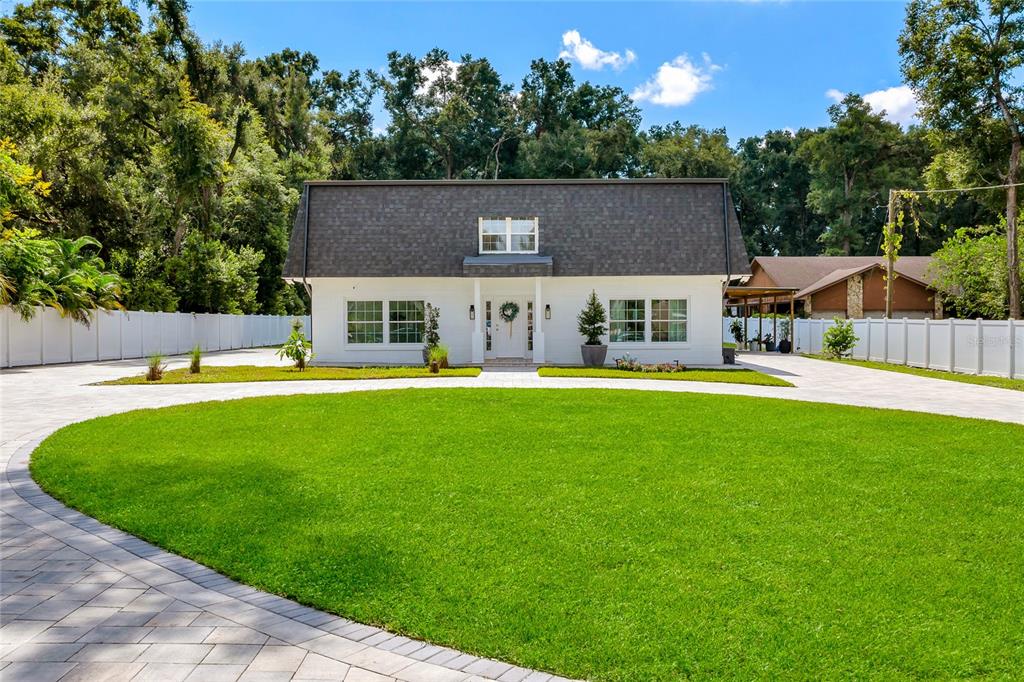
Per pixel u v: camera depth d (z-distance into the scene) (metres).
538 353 22.44
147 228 34.97
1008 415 11.74
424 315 23.20
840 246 60.91
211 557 4.93
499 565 4.75
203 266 33.78
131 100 33.31
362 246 22.94
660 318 23.25
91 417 11.32
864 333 27.67
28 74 36.72
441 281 23.14
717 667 3.38
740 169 65.06
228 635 3.79
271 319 43.16
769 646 3.59
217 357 28.70
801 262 44.72
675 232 23.28
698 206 23.72
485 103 62.16
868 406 12.72
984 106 30.03
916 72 30.52
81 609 4.14
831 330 27.55
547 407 12.05
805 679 3.28
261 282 45.69
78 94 34.53
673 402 12.80
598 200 23.91
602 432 9.70
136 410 11.90
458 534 5.39
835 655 3.50
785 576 4.55
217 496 6.48
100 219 33.00
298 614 4.06
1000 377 19.19
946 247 34.41
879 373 20.73
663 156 58.66
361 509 6.06
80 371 20.77
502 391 14.38
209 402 12.87
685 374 19.05
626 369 20.78
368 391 14.48
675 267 22.70
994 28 29.03
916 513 5.97
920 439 9.24
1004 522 5.73
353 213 23.45
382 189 23.91
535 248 23.27
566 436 9.40
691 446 8.76
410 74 61.81
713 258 22.81
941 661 3.44
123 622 3.96
